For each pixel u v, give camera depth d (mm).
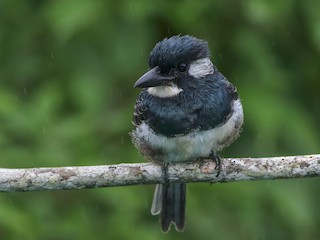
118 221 12383
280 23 13367
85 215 12344
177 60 10734
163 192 11609
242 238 13172
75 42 13328
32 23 13617
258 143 13352
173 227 12984
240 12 13406
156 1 13188
